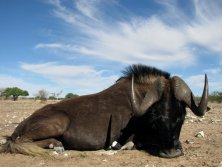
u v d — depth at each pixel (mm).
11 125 3504
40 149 2072
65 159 1952
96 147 2256
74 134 2225
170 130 1965
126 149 2244
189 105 2008
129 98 2328
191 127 3197
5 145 2158
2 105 7523
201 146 2295
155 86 2043
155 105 2029
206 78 1991
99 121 2266
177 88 2000
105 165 1800
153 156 2025
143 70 2367
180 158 1954
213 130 3008
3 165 1817
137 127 2268
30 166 1795
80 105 2318
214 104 7535
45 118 2225
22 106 7090
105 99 2350
